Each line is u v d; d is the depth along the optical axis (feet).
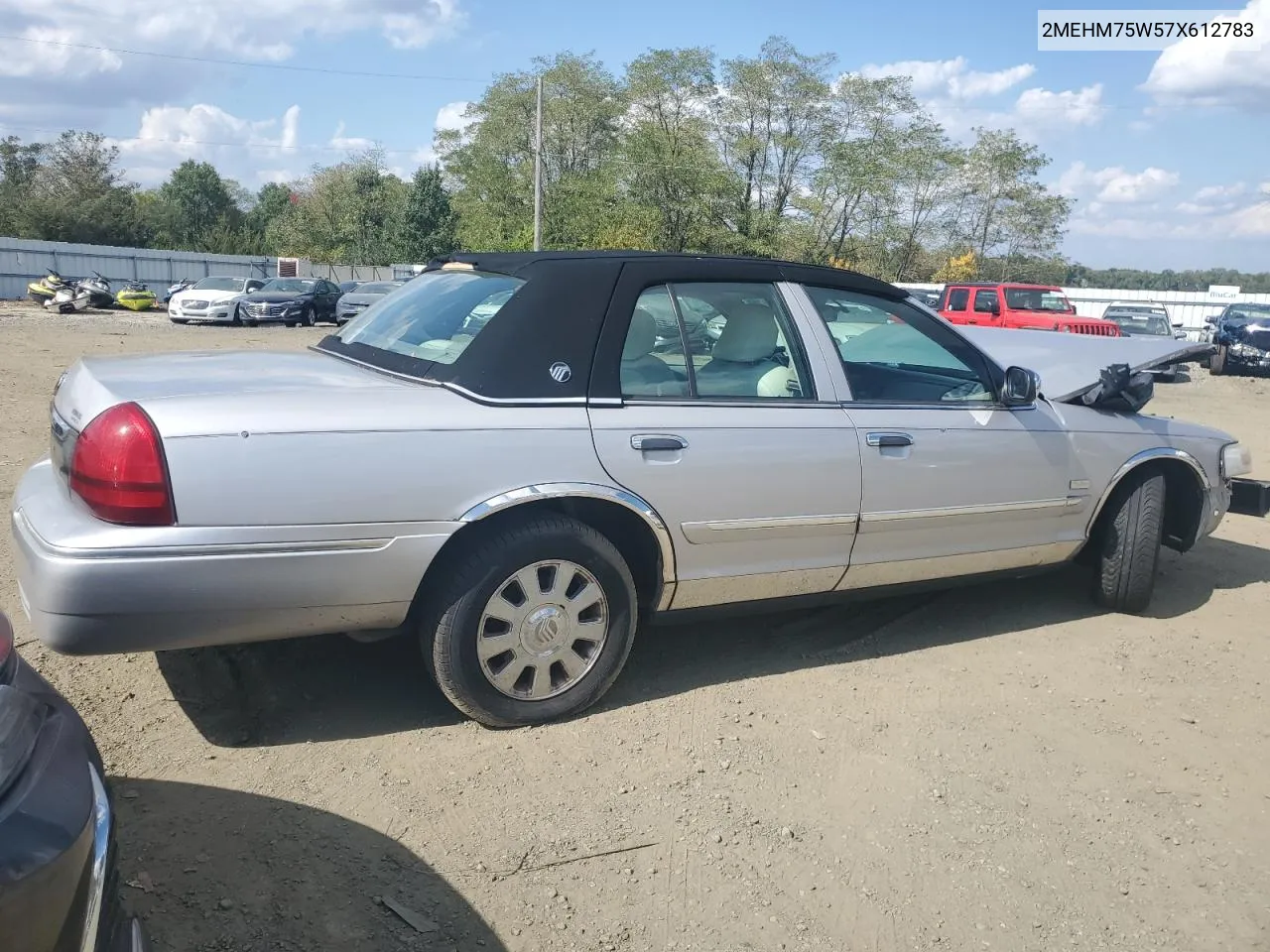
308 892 8.00
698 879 8.64
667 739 10.96
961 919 8.40
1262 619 16.11
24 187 177.99
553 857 8.77
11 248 123.34
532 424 10.21
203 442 8.79
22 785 5.16
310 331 84.69
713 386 11.55
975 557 13.79
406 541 9.59
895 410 12.78
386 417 9.57
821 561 12.34
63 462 9.47
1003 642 14.52
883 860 9.11
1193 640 14.98
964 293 72.64
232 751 10.10
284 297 89.40
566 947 7.70
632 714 11.49
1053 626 15.29
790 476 11.70
